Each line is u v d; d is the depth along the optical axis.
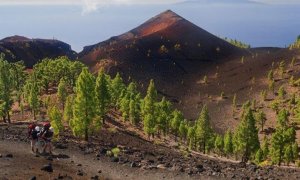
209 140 100.88
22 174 21.39
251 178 26.47
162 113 111.31
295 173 30.05
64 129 66.75
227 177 26.33
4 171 21.41
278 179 27.12
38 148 29.52
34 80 133.62
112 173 26.09
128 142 64.50
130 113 107.00
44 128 28.31
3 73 83.88
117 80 131.25
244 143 77.88
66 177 22.52
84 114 53.62
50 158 26.81
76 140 50.50
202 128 97.75
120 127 95.38
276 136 84.75
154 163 29.86
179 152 61.62
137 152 36.59
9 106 83.44
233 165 33.41
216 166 31.08
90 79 53.88
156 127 107.25
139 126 109.56
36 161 25.44
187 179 25.53
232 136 106.81
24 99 117.56
